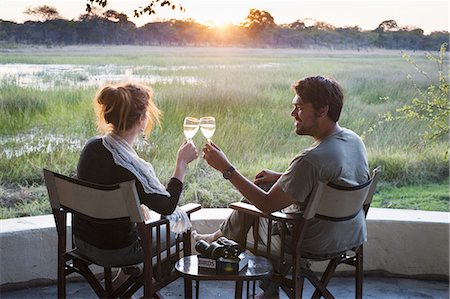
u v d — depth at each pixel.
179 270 2.85
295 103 3.06
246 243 3.21
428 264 4.05
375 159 5.35
